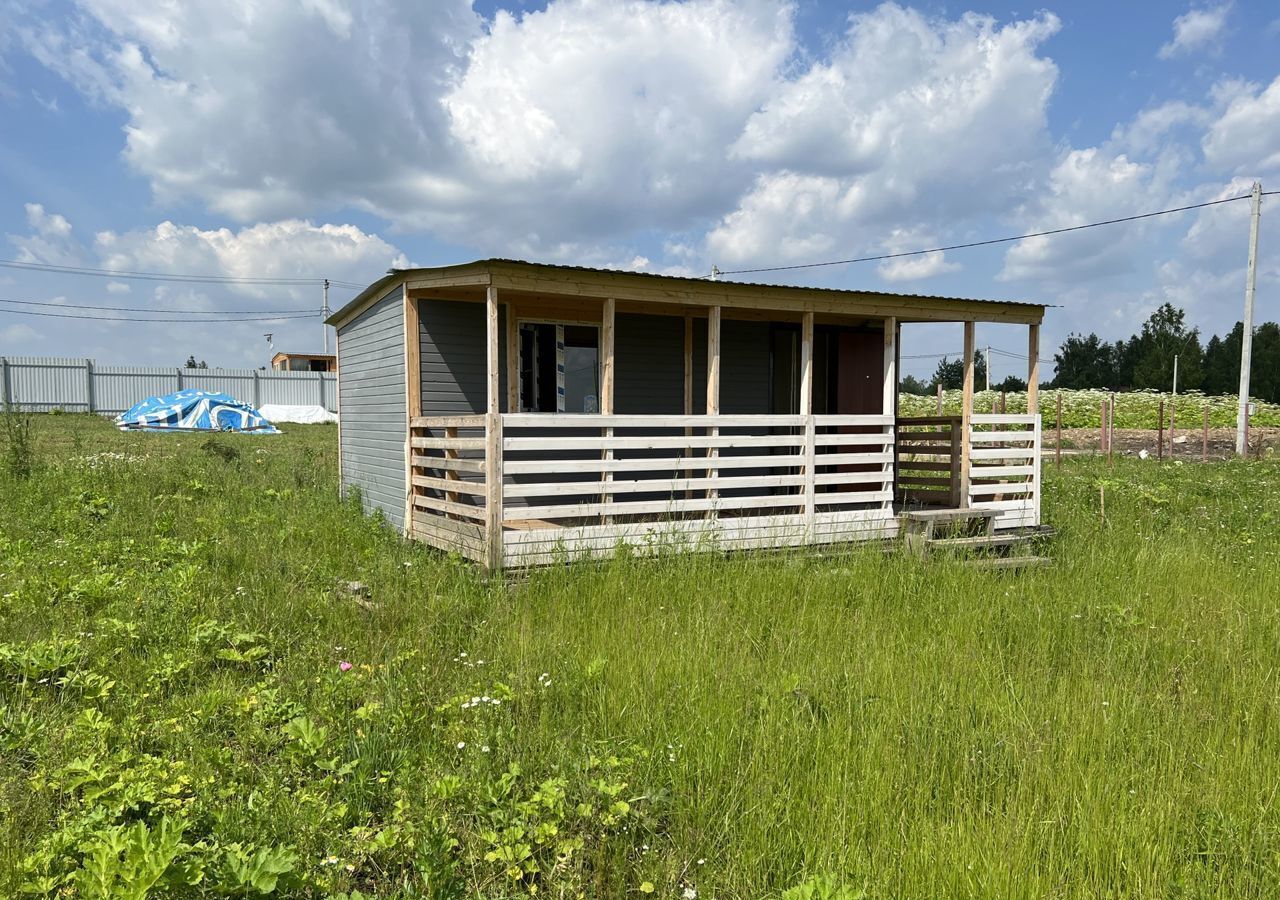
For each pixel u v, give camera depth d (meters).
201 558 7.92
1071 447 27.50
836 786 3.76
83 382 34.72
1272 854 3.38
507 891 3.15
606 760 3.89
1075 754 4.11
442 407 9.64
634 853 3.45
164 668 5.10
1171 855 3.37
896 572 7.66
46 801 3.59
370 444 11.22
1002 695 4.90
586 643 5.71
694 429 11.13
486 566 7.42
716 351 8.55
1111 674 5.39
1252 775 3.94
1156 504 13.22
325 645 5.71
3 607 6.17
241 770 3.92
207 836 3.37
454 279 8.24
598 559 7.62
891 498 9.45
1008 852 3.25
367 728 4.33
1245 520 11.68
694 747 4.09
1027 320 10.15
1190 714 4.73
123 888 2.65
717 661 5.25
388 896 3.13
